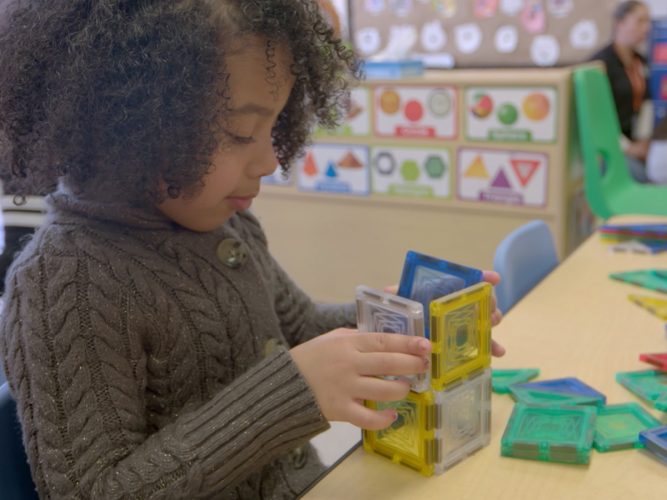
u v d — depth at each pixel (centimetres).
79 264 62
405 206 227
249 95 62
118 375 60
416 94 215
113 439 58
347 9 370
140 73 57
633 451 64
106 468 57
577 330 92
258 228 88
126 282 63
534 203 206
